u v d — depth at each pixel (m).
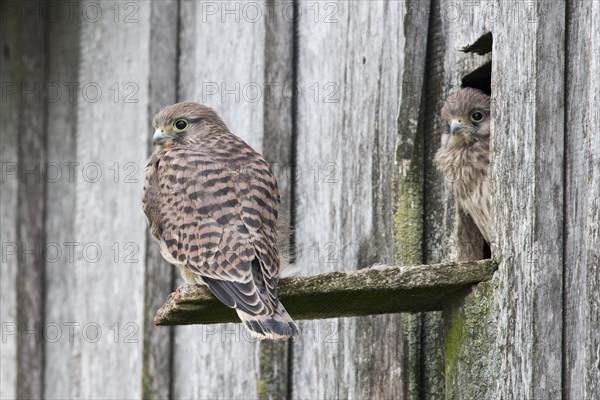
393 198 10.23
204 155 9.56
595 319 8.45
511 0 9.25
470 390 9.06
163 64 12.93
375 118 10.56
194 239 8.97
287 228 9.97
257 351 11.43
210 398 11.97
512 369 8.89
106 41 13.84
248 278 8.62
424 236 10.24
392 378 10.12
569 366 8.73
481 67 9.98
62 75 14.80
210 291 8.70
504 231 9.09
